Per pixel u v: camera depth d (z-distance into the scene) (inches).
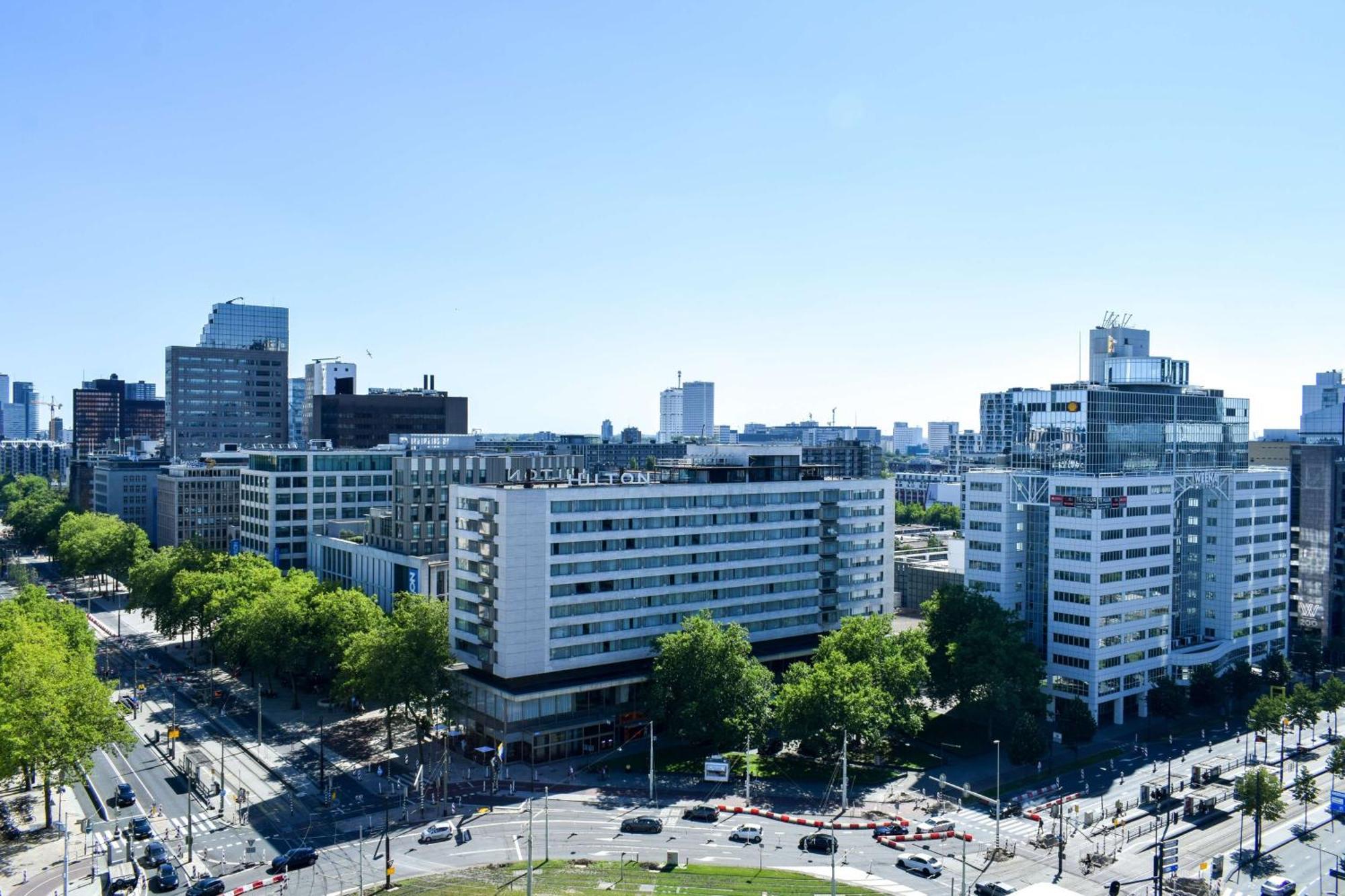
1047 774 5905.5
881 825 4938.5
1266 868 4601.4
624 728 6407.5
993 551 7470.5
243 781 5590.6
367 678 5836.6
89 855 4539.9
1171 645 7721.5
